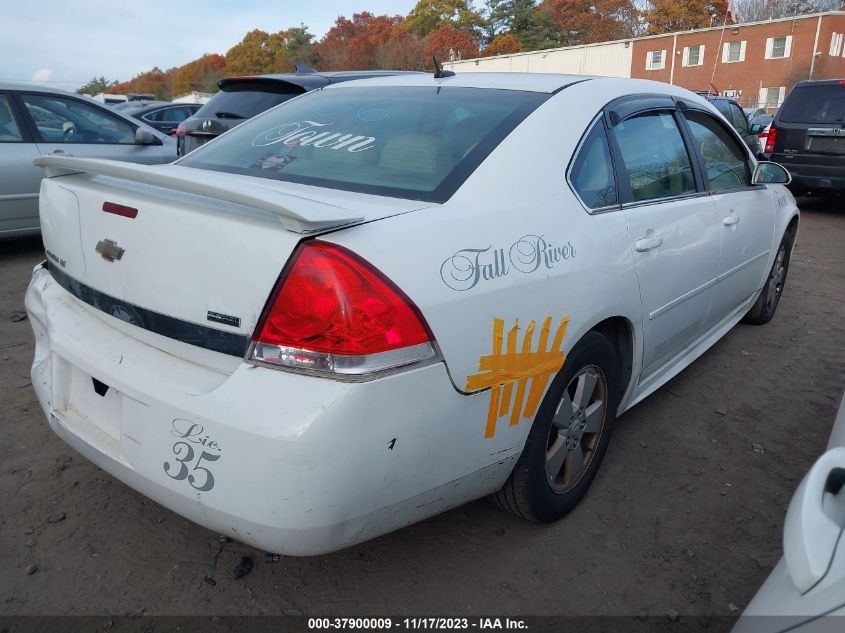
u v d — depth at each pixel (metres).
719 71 37.91
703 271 3.29
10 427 3.19
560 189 2.38
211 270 1.83
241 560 2.39
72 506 2.64
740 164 4.04
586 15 60.72
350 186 2.26
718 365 4.23
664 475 2.99
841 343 4.67
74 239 2.26
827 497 1.21
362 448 1.72
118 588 2.24
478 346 1.95
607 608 2.22
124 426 1.95
